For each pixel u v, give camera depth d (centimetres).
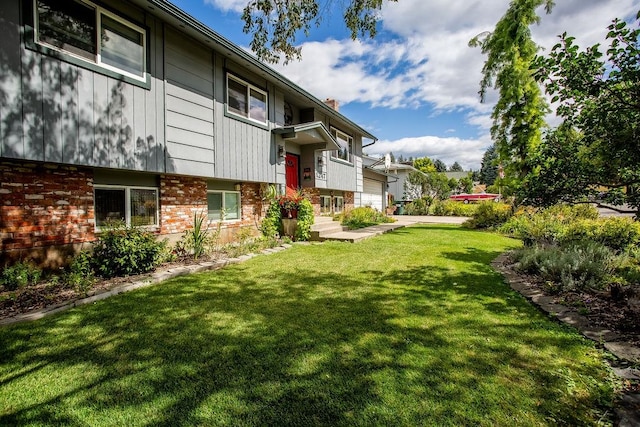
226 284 521
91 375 260
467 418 213
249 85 934
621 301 412
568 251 596
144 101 648
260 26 579
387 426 206
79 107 542
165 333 337
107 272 531
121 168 607
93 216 602
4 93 457
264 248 836
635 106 360
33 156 487
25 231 514
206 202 844
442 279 554
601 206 496
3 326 346
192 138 756
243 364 277
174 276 565
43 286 480
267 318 379
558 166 475
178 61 721
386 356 290
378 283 530
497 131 1507
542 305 414
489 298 453
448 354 294
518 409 221
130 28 625
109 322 363
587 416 214
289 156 1240
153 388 244
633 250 677
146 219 709
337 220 1355
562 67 392
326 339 323
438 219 2119
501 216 1391
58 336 327
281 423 209
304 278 559
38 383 249
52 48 507
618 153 405
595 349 301
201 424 208
